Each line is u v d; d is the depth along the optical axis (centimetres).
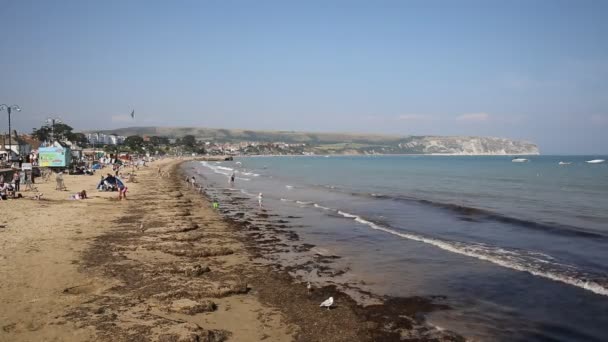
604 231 2470
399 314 1238
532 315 1227
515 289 1450
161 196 4016
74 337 962
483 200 4094
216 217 2973
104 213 2822
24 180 4228
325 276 1617
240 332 1074
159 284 1391
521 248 2056
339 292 1429
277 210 3462
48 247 1806
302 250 2045
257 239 2284
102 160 10875
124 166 10319
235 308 1243
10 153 7219
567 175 8131
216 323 1121
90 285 1357
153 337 962
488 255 1914
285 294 1392
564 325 1158
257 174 9231
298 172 10062
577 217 2997
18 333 977
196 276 1533
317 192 5053
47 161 6262
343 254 1967
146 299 1243
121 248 1872
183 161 18512
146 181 6091
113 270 1532
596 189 5125
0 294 1226
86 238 2030
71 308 1147
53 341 941
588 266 1706
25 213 2595
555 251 1983
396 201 4072
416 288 1476
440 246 2109
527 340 1069
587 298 1349
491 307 1295
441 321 1187
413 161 19700
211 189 5425
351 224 2789
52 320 1059
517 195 4525
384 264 1794
